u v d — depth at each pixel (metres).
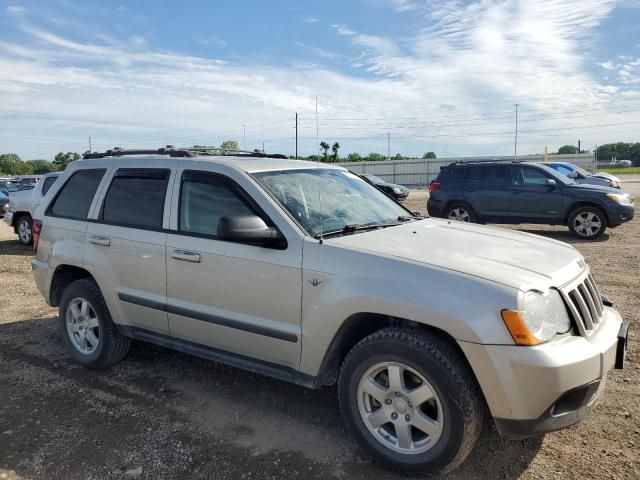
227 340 3.67
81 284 4.56
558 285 2.87
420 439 2.95
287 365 3.43
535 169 12.12
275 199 3.54
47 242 4.84
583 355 2.68
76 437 3.45
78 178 4.81
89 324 4.59
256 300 3.44
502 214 12.38
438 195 13.26
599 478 2.88
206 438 3.41
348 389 3.10
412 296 2.82
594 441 3.24
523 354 2.58
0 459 3.22
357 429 3.10
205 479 2.97
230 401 3.93
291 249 3.30
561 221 11.70
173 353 4.94
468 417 2.72
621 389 3.88
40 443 3.39
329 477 2.97
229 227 3.17
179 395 4.05
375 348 2.96
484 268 2.87
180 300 3.87
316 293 3.17
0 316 6.28
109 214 4.41
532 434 2.68
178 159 4.12
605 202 11.12
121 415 3.74
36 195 12.03
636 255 9.15
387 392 2.96
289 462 3.12
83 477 3.02
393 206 4.40
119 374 4.47
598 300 3.25
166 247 3.90
